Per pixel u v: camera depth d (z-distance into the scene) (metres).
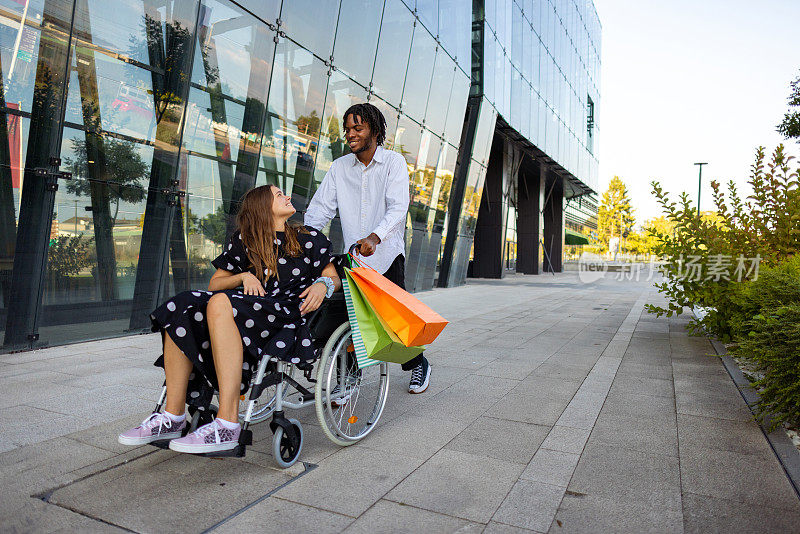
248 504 2.09
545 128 23.98
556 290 15.91
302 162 8.70
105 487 2.22
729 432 2.96
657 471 2.43
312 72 8.60
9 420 3.07
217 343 2.30
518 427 3.08
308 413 3.34
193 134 6.88
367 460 2.57
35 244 5.36
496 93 17.77
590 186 34.91
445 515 2.02
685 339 6.30
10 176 5.12
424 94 12.66
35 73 5.20
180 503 2.09
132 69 6.14
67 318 5.71
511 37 19.31
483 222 23.36
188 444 2.17
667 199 6.17
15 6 5.00
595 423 3.14
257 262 2.57
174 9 6.40
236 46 7.21
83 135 5.77
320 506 2.08
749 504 2.10
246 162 7.66
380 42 10.41
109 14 5.84
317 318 2.71
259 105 7.68
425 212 13.62
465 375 4.44
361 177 3.43
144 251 6.52
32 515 1.97
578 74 30.59
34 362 4.74
